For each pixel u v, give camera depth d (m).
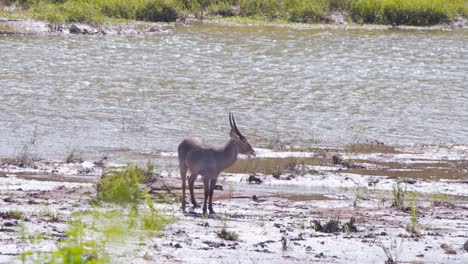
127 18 136.75
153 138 66.94
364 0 146.12
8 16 128.75
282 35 127.75
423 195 52.03
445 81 96.69
